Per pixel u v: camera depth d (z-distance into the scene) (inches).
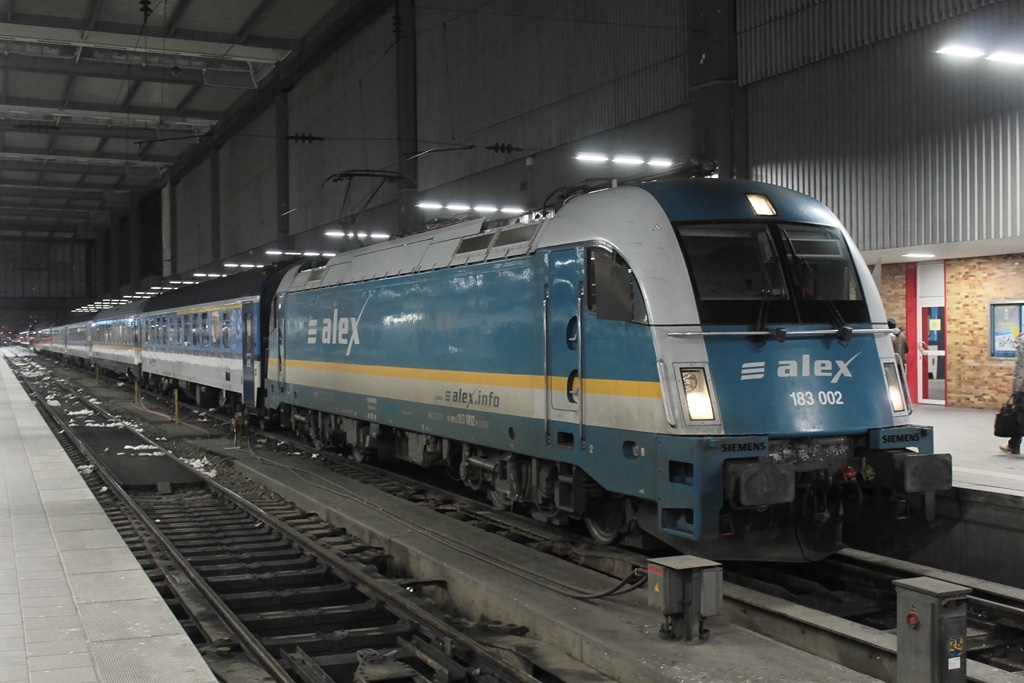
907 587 190.7
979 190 534.6
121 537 366.9
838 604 286.0
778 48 653.3
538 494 366.3
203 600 299.1
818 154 634.8
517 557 326.0
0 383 1600.6
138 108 1754.4
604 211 318.7
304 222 1507.1
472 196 1042.7
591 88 836.6
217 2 1218.0
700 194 308.5
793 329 292.0
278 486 520.4
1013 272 642.2
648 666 210.5
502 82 970.1
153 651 225.0
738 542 292.5
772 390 284.5
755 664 210.7
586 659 234.1
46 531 374.3
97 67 1424.7
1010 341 648.4
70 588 284.0
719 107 689.6
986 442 494.6
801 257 304.0
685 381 278.1
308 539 382.9
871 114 597.3
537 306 352.8
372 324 522.9
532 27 917.8
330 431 623.5
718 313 287.3
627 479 297.0
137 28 1282.0
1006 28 513.3
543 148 909.8
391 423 496.7
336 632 274.8
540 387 350.9
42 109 1678.2
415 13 1136.8
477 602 295.1
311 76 1454.2
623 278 297.0
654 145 768.3
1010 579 303.3
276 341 712.4
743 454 271.0
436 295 441.7
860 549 361.7
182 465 614.9
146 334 1285.7
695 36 706.8
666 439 276.5
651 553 340.8
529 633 262.1
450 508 451.8
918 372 732.7
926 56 561.9
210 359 920.3
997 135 524.1
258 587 337.1
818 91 633.0
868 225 603.2
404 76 1138.7
